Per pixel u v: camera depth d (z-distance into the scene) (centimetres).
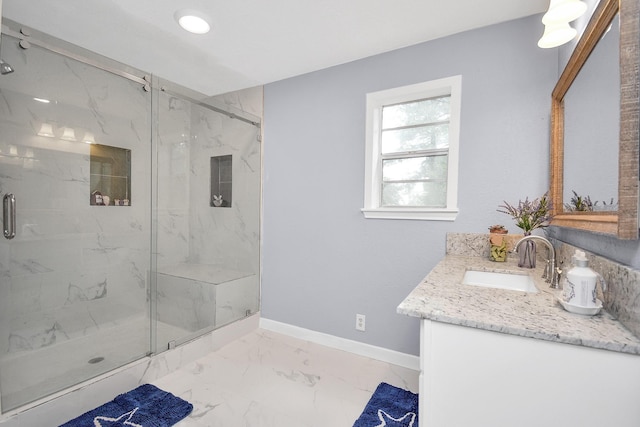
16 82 185
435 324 95
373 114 221
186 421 156
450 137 194
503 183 181
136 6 166
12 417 136
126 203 245
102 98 229
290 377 197
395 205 223
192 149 284
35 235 198
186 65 236
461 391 92
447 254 197
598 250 107
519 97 176
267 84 269
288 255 260
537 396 83
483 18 177
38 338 196
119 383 175
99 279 228
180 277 266
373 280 223
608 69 99
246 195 276
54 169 206
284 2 163
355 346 230
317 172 245
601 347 75
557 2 108
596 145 109
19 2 162
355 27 186
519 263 161
